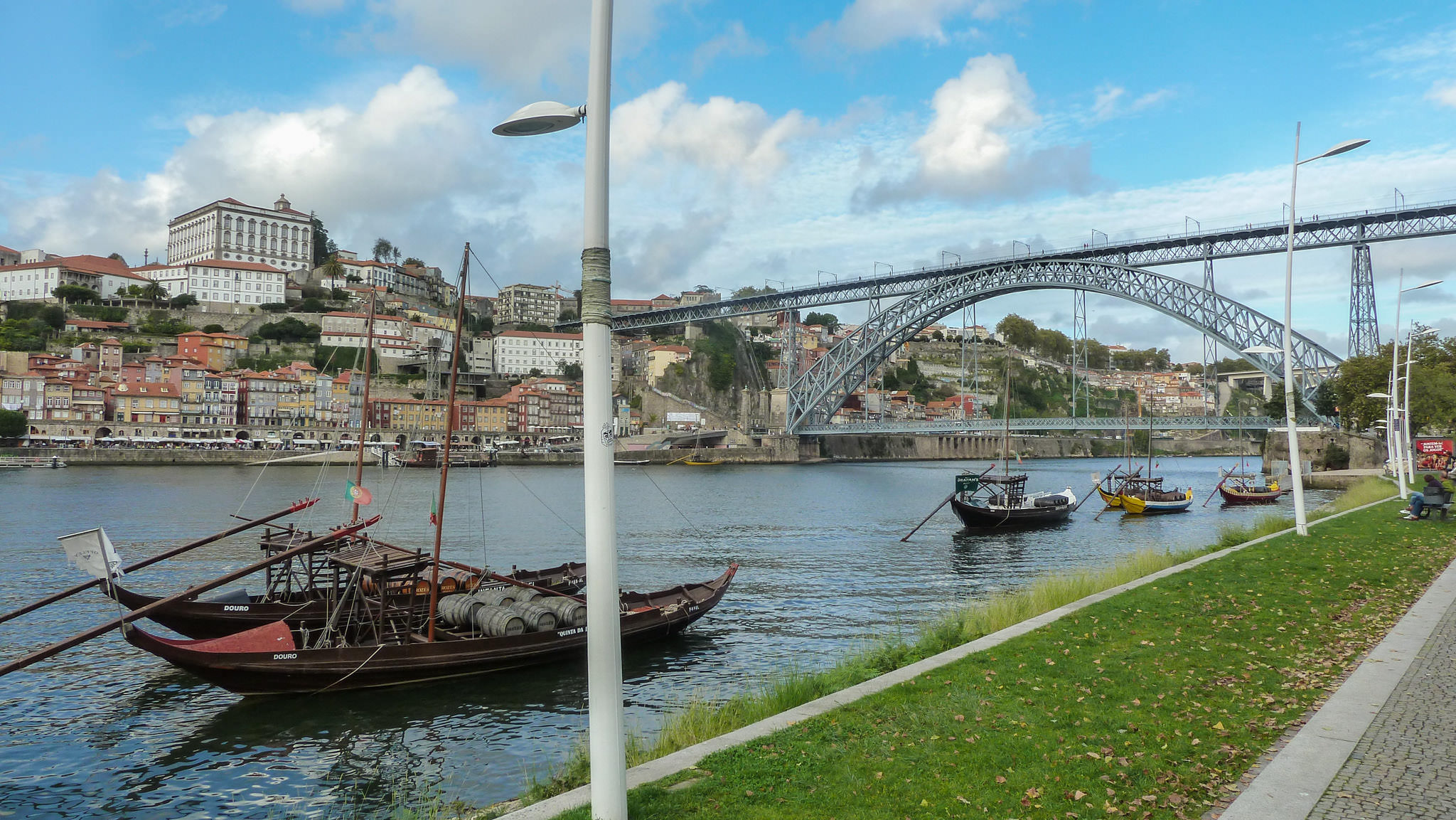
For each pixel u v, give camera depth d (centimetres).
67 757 1719
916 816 784
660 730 1388
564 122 817
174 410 14562
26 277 18900
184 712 1955
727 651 2505
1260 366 11831
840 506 8450
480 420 17400
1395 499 4003
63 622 2895
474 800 1488
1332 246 11344
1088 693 1130
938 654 1438
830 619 2969
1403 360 9425
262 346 18150
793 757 930
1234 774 849
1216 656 1290
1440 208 10288
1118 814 771
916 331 16388
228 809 1493
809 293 18350
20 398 13288
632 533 5903
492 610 2273
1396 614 1538
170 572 3938
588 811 816
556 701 2012
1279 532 2881
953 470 16488
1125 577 2188
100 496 8025
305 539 2652
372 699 2014
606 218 766
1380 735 891
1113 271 12781
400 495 9150
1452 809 718
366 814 1453
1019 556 4703
